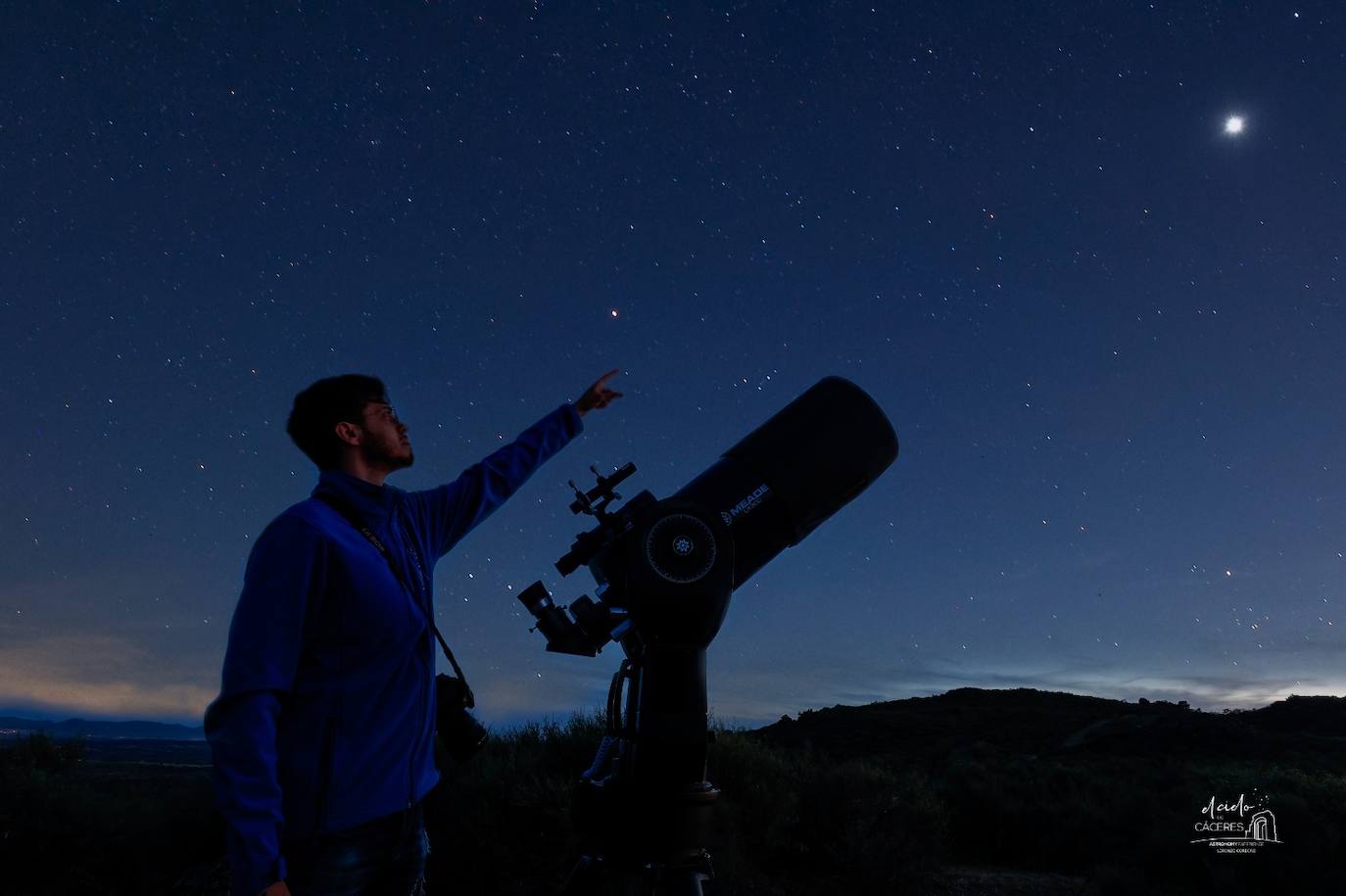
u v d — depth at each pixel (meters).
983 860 11.48
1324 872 9.86
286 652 2.02
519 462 3.05
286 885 1.89
